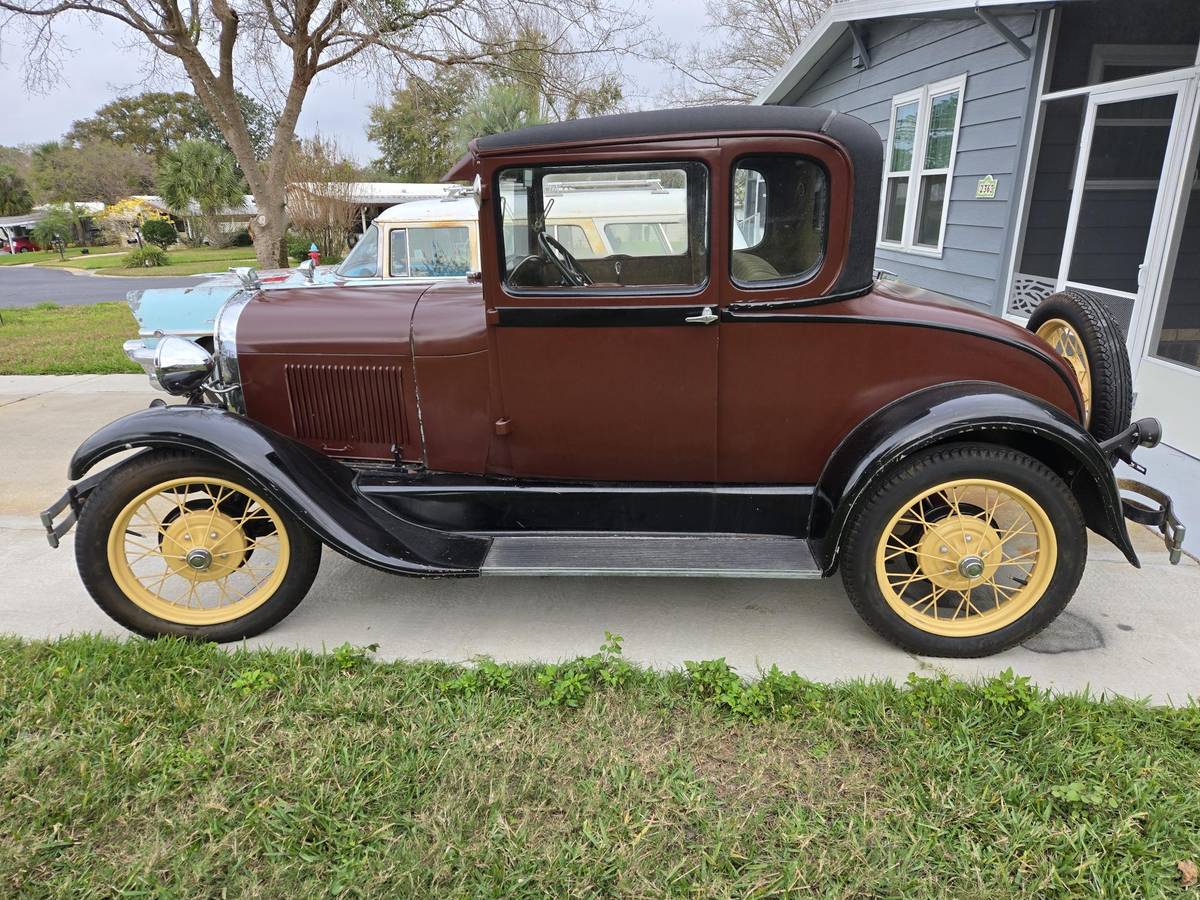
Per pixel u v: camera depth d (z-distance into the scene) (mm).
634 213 2717
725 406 2893
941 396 2699
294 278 6480
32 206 61156
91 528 2826
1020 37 6141
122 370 8453
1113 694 2609
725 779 2242
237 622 2996
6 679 2693
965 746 2318
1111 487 2672
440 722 2473
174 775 2242
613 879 1912
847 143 2582
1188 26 5734
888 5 6969
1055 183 6289
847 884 1884
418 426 3225
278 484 2793
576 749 2357
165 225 38719
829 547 2723
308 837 2037
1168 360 4898
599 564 2820
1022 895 1847
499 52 10531
